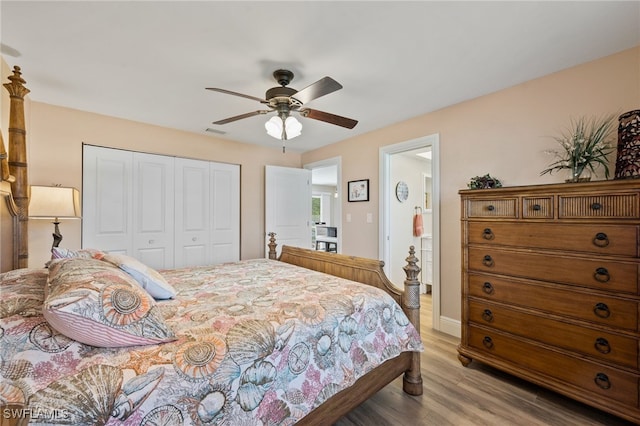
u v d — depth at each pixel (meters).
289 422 1.23
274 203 4.41
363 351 1.59
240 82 2.32
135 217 3.33
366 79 2.29
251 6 1.48
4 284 1.32
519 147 2.40
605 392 1.59
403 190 4.39
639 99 1.86
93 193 3.06
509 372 1.98
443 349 2.56
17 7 1.46
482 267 2.15
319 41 1.79
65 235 2.89
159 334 1.11
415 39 1.78
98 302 1.00
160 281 1.69
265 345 1.22
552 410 1.75
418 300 1.91
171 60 2.00
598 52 1.93
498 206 2.06
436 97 2.66
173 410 0.95
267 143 4.30
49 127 2.80
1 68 1.97
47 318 0.95
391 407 1.79
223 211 4.04
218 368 1.07
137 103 2.77
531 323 1.88
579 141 1.89
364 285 1.96
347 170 4.07
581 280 1.68
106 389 0.88
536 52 1.93
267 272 2.39
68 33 1.69
